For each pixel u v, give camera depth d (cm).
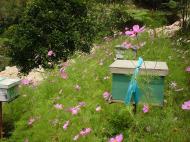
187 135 218
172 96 267
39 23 558
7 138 306
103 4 852
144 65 225
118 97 243
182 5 556
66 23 563
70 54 555
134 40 460
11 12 1282
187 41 411
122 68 236
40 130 285
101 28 636
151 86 235
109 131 240
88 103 288
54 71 398
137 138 223
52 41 548
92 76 349
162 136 221
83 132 242
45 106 319
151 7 1191
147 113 246
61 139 261
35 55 560
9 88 302
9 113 346
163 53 378
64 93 330
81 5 580
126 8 996
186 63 336
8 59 816
